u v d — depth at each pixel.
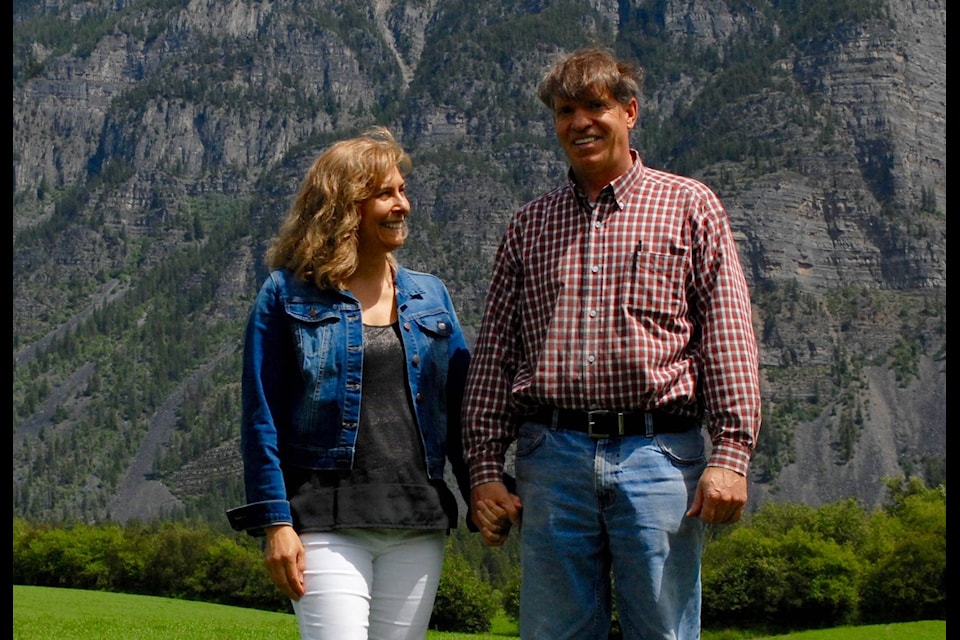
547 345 5.54
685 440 5.51
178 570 98.94
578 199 5.64
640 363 5.39
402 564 5.67
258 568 97.31
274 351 5.69
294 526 5.53
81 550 101.00
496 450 5.78
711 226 5.54
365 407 5.68
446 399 6.02
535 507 5.59
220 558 98.44
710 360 5.41
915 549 90.25
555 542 5.54
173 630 45.31
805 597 89.44
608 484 5.43
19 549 102.00
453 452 6.05
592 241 5.55
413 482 5.69
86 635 42.19
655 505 5.40
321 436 5.62
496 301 5.88
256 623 52.25
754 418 5.38
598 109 5.57
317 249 5.64
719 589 91.12
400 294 5.90
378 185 5.71
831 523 107.12
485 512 5.71
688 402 5.49
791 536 93.88
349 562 5.50
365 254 5.82
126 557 100.44
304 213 5.76
